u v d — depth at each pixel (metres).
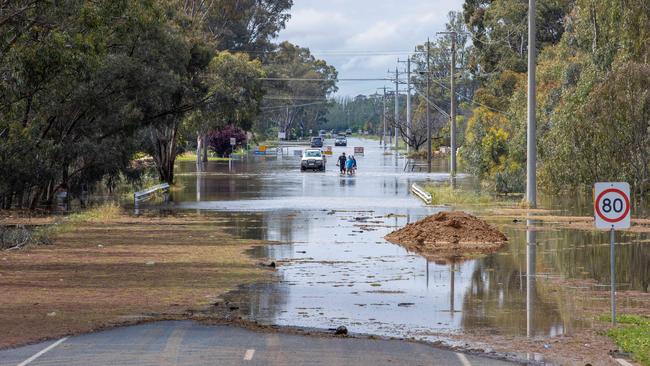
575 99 64.12
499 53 144.88
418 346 19.20
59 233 44.84
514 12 141.50
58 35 47.78
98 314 22.84
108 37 60.91
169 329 20.84
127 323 21.58
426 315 23.14
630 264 33.19
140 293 26.50
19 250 37.91
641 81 58.59
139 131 77.00
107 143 65.25
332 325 21.75
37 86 52.75
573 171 63.28
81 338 19.70
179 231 46.28
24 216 56.78
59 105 59.88
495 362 17.64
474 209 60.31
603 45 65.62
